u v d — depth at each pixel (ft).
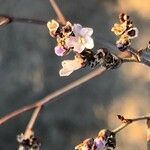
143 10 3.08
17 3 3.27
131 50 0.84
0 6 3.29
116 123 2.88
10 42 3.21
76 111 2.98
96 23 3.15
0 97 3.09
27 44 3.18
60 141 2.96
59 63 3.09
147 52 0.85
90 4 3.21
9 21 0.82
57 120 2.99
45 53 3.14
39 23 0.82
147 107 2.82
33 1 3.26
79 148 0.86
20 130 2.97
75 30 0.79
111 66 0.82
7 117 0.81
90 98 2.97
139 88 2.87
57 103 3.01
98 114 2.93
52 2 0.83
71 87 0.82
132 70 2.91
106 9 3.18
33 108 0.82
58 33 0.79
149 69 2.88
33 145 0.80
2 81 3.13
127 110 2.86
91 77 0.82
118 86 2.93
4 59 3.18
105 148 0.86
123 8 3.14
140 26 2.99
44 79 3.07
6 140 2.98
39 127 2.98
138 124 2.72
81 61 0.80
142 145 2.70
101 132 0.86
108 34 3.06
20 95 3.07
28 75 3.11
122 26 0.81
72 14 3.21
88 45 0.78
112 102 2.91
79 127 2.96
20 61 3.15
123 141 2.73
